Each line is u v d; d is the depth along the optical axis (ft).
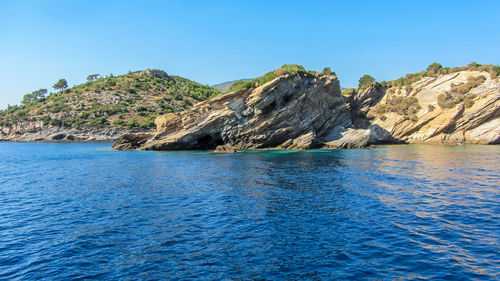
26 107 557.33
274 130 227.61
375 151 208.44
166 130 244.42
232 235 55.52
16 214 69.87
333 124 252.01
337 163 146.61
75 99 535.19
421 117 293.84
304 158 167.94
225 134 230.07
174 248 50.26
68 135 428.15
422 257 46.03
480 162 147.33
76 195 86.99
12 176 122.72
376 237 53.72
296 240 53.01
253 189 91.61
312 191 88.22
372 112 326.85
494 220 61.52
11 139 442.09
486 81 282.97
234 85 265.75
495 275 40.78
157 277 41.39
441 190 88.17
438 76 320.70
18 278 41.65
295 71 223.10
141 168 138.82
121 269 43.68
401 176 110.73
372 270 42.52
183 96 621.72
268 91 217.36
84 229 59.41
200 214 67.87
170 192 88.99
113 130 434.71
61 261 46.37
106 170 134.51
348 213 67.21
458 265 43.52
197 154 200.03
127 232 57.47
